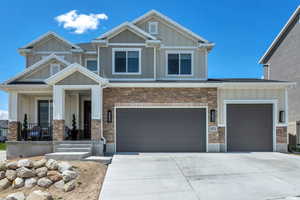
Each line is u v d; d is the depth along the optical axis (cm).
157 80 1641
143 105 1459
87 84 1357
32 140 1432
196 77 1719
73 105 1659
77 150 1254
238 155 1319
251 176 890
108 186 780
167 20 1752
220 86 1463
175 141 1461
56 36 1898
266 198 671
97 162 1066
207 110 1475
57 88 1346
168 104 1466
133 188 760
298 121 1966
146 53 1648
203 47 1719
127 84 1430
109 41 1641
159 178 863
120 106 1452
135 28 1631
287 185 788
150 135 1458
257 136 1485
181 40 1748
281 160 1176
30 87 1402
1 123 4800
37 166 862
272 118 1495
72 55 1917
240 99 1485
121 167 1020
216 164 1080
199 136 1466
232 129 1480
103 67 1622
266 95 1496
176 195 698
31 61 1900
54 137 1329
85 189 775
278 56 2286
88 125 1691
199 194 705
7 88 1399
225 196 688
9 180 823
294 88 2025
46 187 793
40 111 1641
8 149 1330
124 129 1452
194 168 1005
